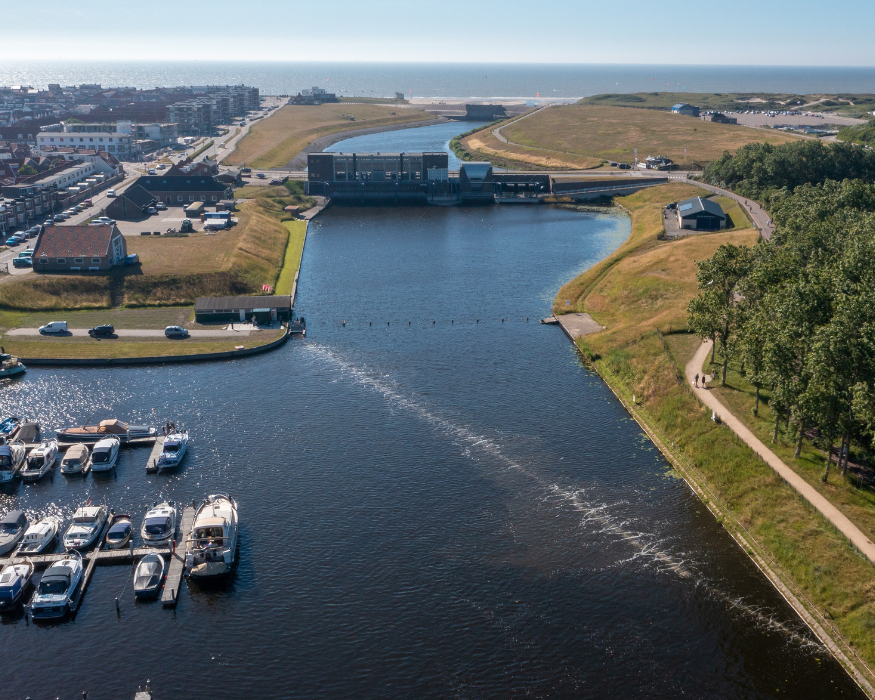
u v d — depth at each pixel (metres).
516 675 80.94
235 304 186.62
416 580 95.06
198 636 86.25
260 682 79.94
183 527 103.56
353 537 103.12
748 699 78.38
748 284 138.50
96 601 92.12
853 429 102.88
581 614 89.62
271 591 93.19
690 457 122.19
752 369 119.69
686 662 82.94
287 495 112.81
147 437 129.62
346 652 83.81
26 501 112.19
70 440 128.62
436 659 82.88
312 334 180.50
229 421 135.62
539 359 166.38
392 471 119.19
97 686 79.50
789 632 87.19
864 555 91.56
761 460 114.06
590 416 139.62
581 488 115.62
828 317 112.62
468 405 142.75
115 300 199.88
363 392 147.75
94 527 103.81
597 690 79.19
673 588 94.12
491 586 94.12
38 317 186.62
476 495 113.06
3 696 78.06
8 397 144.62
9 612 90.81
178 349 166.25
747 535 103.31
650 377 147.25
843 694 78.94
